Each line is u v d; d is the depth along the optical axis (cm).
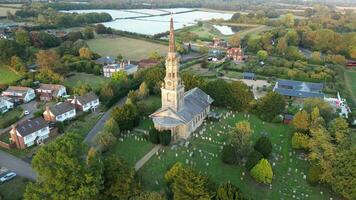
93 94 15962
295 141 11912
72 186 8075
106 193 8744
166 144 12181
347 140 10900
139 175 10406
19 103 16300
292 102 16875
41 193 8156
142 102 15125
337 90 18375
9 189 9800
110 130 12169
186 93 14500
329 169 9675
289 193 9850
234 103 15238
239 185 10150
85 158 8775
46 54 19888
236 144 11231
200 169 10869
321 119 12444
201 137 12962
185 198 8288
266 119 14475
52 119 13950
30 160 11412
